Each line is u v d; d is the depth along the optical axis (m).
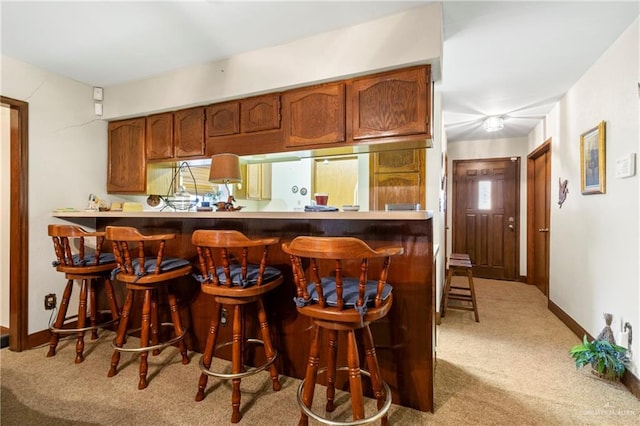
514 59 2.40
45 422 1.54
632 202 1.90
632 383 1.79
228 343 1.87
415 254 1.65
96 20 1.96
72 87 2.79
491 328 2.78
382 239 1.71
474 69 2.57
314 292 1.41
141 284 1.84
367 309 1.29
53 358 2.20
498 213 4.81
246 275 1.59
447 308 3.32
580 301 2.62
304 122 2.33
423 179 2.91
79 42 2.21
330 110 2.24
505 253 4.77
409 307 1.66
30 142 2.46
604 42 2.15
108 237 1.87
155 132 2.90
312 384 1.42
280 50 2.31
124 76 2.79
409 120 2.00
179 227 2.31
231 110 2.60
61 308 2.27
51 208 2.60
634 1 1.73
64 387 1.83
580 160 2.63
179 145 2.80
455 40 2.15
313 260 1.28
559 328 2.80
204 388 1.70
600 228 2.29
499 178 4.81
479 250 4.93
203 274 1.68
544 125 3.81
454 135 4.66
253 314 2.04
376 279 1.72
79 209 2.81
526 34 2.07
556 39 2.12
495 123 3.80
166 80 2.75
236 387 1.56
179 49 2.35
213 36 2.18
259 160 3.12
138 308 2.57
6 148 2.56
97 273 2.22
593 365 1.95
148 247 2.46
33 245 2.46
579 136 2.71
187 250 2.29
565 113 3.08
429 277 1.63
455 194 5.06
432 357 1.64
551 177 3.48
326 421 1.28
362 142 2.14
